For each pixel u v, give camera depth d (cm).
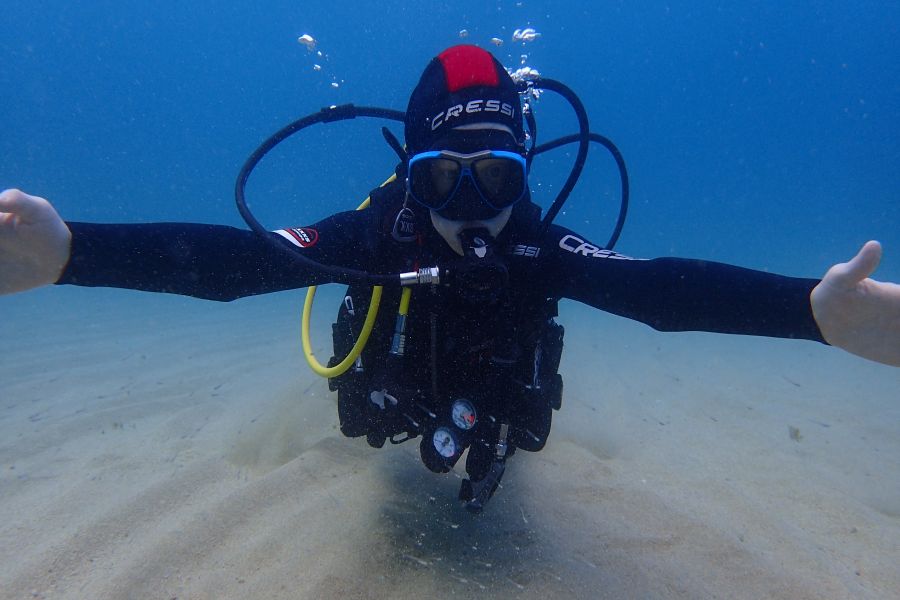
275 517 210
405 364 184
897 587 186
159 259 119
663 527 213
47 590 169
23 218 99
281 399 371
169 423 331
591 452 307
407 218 171
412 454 271
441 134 165
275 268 137
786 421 374
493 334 170
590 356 595
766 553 200
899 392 459
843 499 251
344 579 173
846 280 95
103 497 231
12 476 258
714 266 126
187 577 175
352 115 198
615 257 150
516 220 174
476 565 183
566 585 174
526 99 191
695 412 391
